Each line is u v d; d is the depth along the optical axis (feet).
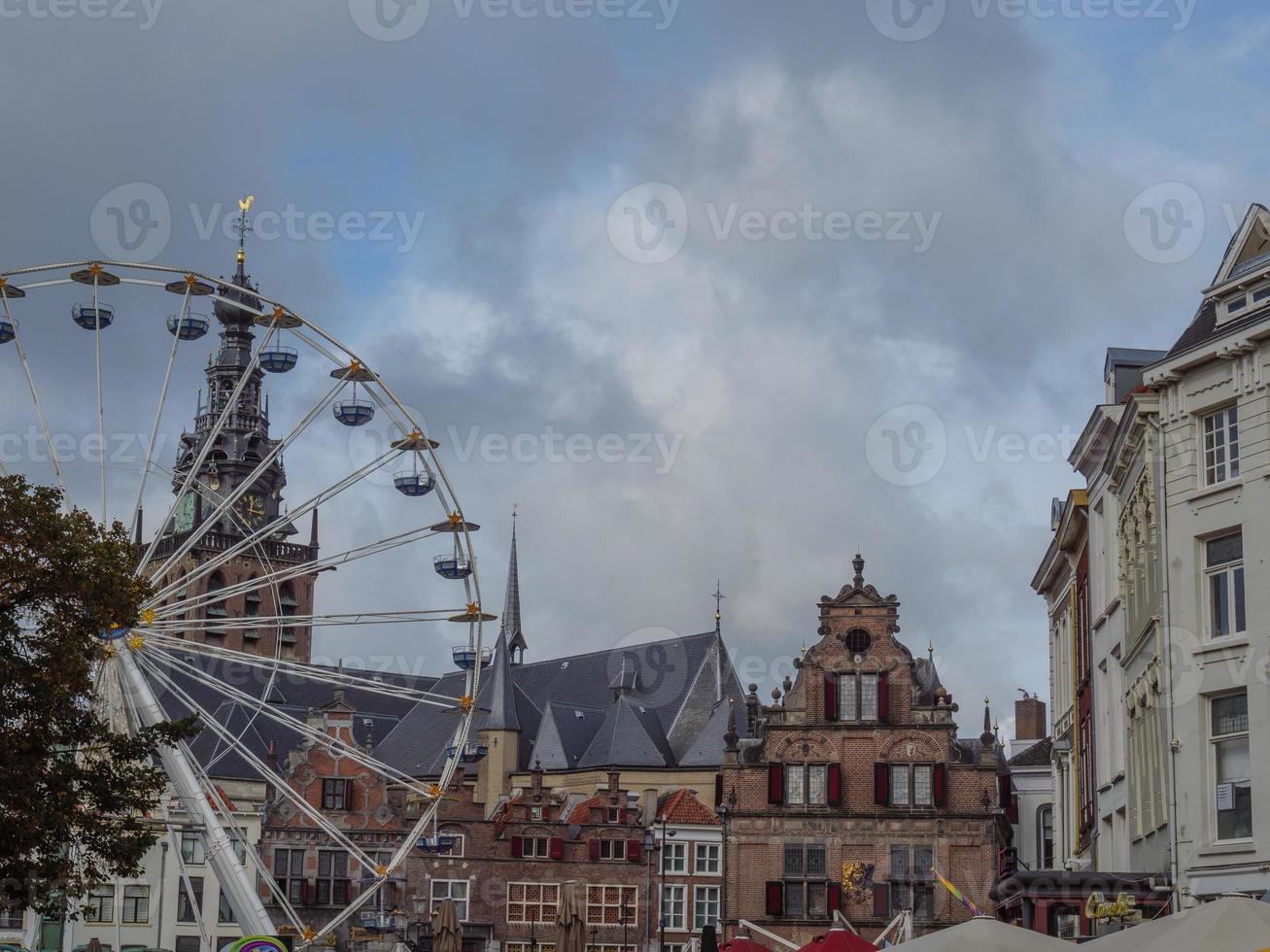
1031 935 101.96
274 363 205.98
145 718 186.60
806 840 329.31
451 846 356.79
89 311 195.21
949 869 323.78
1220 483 140.05
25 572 135.44
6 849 133.39
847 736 332.39
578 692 523.29
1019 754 370.32
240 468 563.48
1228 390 140.36
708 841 400.67
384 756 523.29
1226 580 140.36
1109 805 182.09
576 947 221.87
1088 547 193.36
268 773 207.10
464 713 214.48
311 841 383.04
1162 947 82.79
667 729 491.31
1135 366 186.60
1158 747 151.02
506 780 492.95
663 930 392.27
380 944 378.73
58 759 141.28
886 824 327.88
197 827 198.70
